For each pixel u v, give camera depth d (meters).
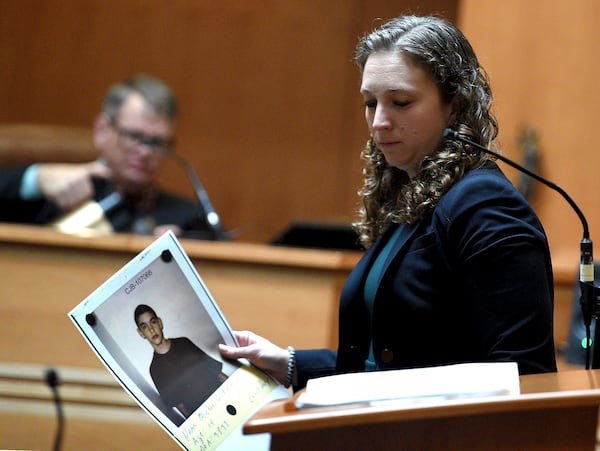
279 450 4.20
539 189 11.91
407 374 4.19
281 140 16.08
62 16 16.23
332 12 16.05
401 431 4.17
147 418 9.24
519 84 12.24
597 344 5.15
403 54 5.09
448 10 15.68
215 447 5.14
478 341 4.77
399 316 5.00
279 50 16.12
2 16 16.28
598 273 6.09
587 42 11.96
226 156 16.12
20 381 9.34
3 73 16.23
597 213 11.66
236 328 9.32
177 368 5.33
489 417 4.15
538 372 4.52
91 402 9.28
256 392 5.41
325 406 4.07
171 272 5.53
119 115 11.32
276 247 9.45
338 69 16.03
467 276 4.73
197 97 16.20
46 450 9.26
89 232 9.57
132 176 11.34
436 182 5.03
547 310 4.65
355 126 15.98
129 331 5.29
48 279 9.40
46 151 12.46
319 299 9.30
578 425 4.12
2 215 11.28
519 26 12.30
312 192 16.00
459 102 5.20
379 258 5.31
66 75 16.23
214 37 16.22
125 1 16.20
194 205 11.62
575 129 11.88
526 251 4.65
